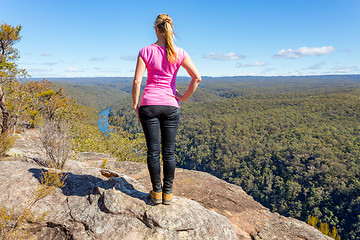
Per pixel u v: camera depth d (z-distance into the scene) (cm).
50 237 174
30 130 1471
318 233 284
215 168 10662
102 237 161
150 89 161
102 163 505
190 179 425
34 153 446
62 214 184
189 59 162
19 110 1379
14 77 1237
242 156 10431
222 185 416
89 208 185
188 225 169
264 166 9506
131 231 163
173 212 175
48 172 220
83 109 1811
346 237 6100
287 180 8206
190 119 17475
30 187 208
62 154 326
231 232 195
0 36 1048
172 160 174
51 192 207
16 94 1452
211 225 182
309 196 7288
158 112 159
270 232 280
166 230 163
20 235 171
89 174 258
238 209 333
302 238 271
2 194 193
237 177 9469
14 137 441
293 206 7312
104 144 1157
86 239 162
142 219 170
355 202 6400
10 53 1145
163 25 156
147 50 157
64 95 2409
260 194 8456
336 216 6581
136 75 156
